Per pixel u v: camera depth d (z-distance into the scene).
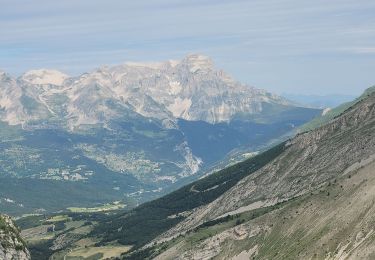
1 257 116.06
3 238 118.94
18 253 120.19
